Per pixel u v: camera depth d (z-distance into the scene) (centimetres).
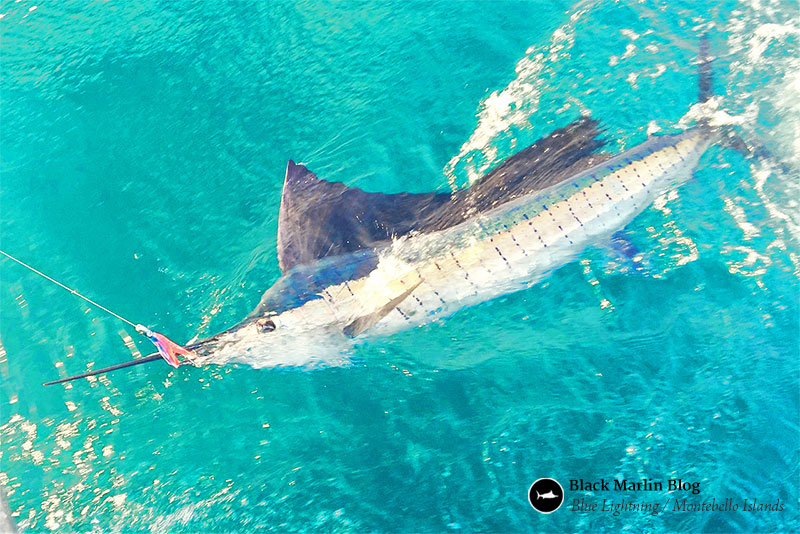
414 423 327
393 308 337
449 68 408
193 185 394
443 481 315
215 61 436
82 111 427
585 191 342
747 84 370
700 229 342
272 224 375
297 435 331
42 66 448
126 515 323
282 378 342
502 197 346
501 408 325
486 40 414
